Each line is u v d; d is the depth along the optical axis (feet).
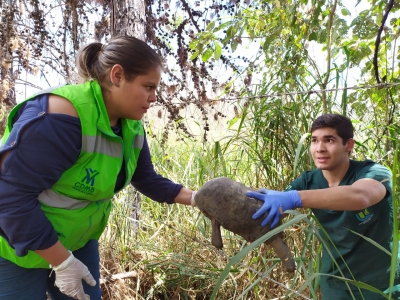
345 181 5.76
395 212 3.58
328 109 8.04
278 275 7.92
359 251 5.62
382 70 8.98
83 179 4.65
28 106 4.33
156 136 11.24
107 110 4.83
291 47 8.36
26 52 11.36
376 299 5.58
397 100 8.66
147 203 10.63
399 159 7.45
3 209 4.17
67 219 4.80
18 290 4.96
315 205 4.90
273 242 4.97
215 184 5.08
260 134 8.22
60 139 4.20
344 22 7.72
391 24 8.50
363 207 4.84
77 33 11.35
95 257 6.00
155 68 4.66
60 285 4.76
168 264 8.45
